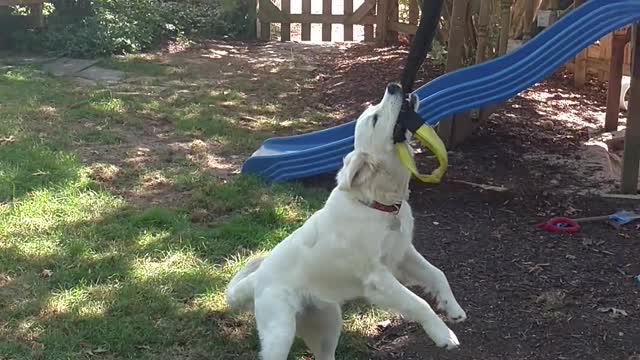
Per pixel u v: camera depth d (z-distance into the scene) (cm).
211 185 579
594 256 488
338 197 311
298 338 379
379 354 376
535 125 785
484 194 595
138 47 1134
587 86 951
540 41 602
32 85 884
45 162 605
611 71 752
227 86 939
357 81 961
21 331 377
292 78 997
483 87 609
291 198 565
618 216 543
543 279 456
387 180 300
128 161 638
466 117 714
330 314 335
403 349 380
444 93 605
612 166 664
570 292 439
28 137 675
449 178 628
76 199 540
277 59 1121
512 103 858
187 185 586
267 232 502
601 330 397
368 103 860
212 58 1112
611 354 375
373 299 307
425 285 322
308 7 1279
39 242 471
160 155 661
